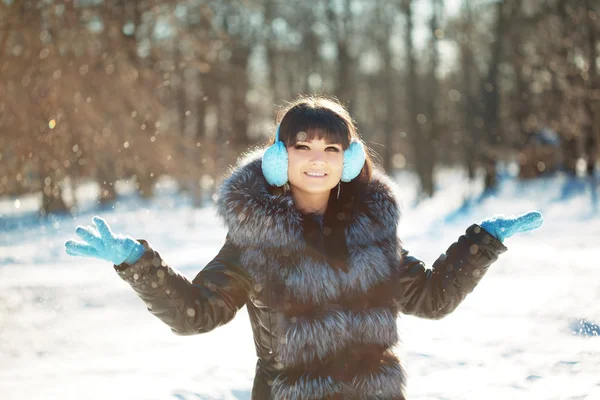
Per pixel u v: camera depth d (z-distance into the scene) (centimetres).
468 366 481
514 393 408
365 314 215
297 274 213
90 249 201
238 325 682
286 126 229
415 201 3050
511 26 2775
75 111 1300
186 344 600
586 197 2180
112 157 1412
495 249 235
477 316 663
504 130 2814
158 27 1627
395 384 216
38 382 470
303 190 229
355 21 3578
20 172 1252
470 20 3177
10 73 1241
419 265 242
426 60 3647
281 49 3338
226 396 431
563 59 2403
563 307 668
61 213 2258
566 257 1066
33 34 1266
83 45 1410
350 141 231
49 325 693
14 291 911
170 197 3036
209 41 1775
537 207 2212
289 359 212
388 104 3853
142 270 203
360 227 224
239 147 2670
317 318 212
